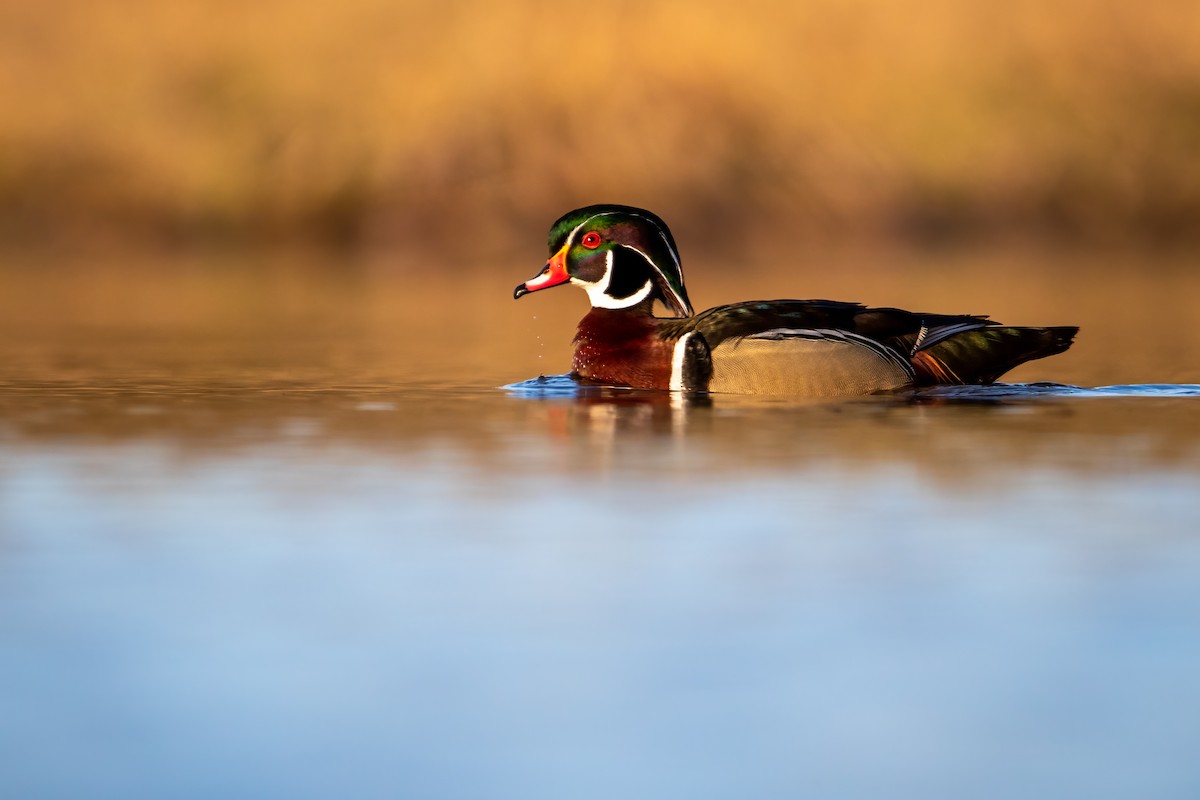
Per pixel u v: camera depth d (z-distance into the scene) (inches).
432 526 389.7
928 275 1263.5
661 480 440.5
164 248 1467.8
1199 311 972.6
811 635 305.6
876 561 355.9
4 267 1370.6
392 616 317.4
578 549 367.2
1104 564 352.5
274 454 482.9
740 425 531.5
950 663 291.4
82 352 770.2
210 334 864.3
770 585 338.3
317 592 333.4
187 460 472.4
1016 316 939.3
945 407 569.0
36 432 523.2
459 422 544.7
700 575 346.6
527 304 1101.1
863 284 1174.3
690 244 1461.6
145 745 257.1
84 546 370.9
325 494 425.1
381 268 1384.1
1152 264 1396.4
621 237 643.5
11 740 258.4
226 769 247.9
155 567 353.1
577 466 461.4
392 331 890.1
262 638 304.7
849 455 473.4
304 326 913.5
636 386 624.1
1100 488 426.6
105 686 281.1
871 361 596.1
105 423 542.9
